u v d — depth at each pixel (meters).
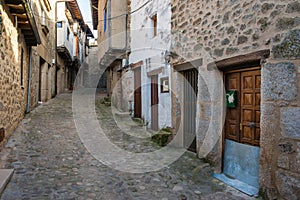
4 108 4.20
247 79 3.17
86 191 2.94
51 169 3.58
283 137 2.48
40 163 3.78
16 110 5.43
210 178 3.42
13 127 5.11
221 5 3.43
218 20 3.50
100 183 3.20
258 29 2.76
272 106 2.58
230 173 3.45
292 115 2.40
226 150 3.57
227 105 3.52
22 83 6.29
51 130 5.81
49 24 10.32
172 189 3.07
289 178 2.42
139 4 6.95
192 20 4.24
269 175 2.63
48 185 3.04
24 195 2.74
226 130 3.59
